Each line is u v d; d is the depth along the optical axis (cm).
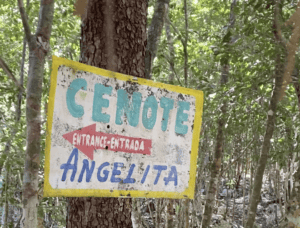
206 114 504
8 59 492
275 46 362
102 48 210
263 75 427
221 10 608
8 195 386
